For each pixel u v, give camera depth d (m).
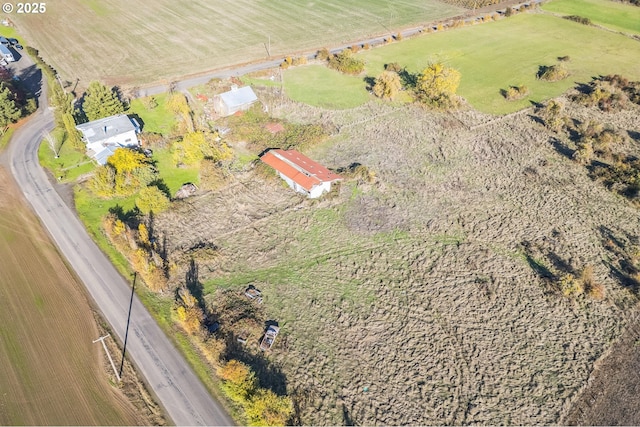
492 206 63.91
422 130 80.44
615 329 47.75
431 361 44.84
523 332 47.50
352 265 54.78
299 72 98.50
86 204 61.59
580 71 100.75
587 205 64.00
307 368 43.97
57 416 39.19
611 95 88.06
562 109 85.12
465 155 74.25
